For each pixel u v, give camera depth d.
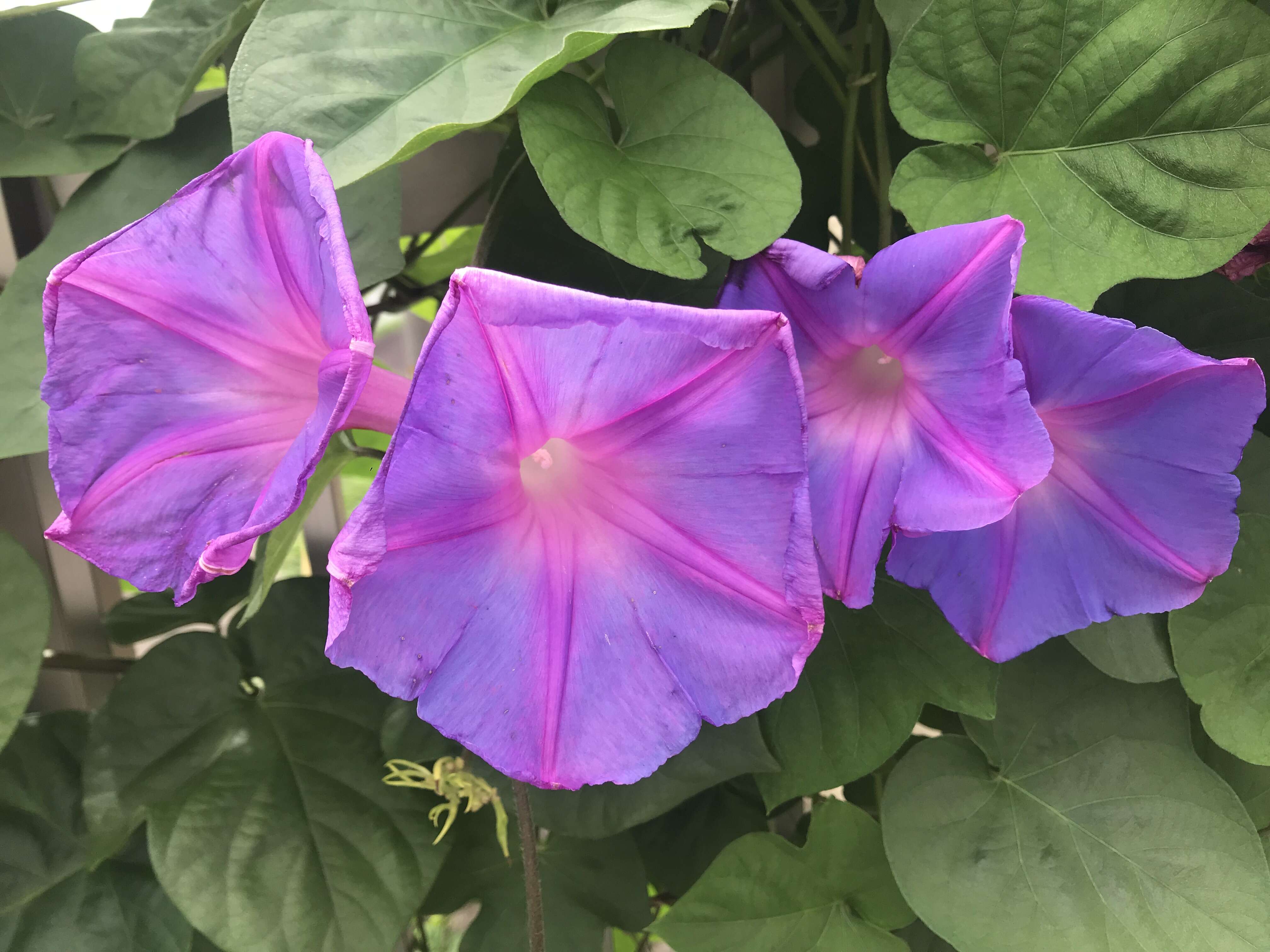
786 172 0.17
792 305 0.16
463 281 0.11
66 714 0.24
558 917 0.25
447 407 0.12
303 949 0.20
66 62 0.21
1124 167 0.17
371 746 0.23
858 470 0.17
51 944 0.22
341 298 0.12
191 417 0.15
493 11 0.17
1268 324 0.21
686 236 0.17
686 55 0.18
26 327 0.20
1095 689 0.23
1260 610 0.20
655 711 0.14
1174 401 0.16
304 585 0.25
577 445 0.14
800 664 0.14
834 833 0.22
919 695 0.21
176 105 0.20
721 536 0.14
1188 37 0.16
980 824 0.22
